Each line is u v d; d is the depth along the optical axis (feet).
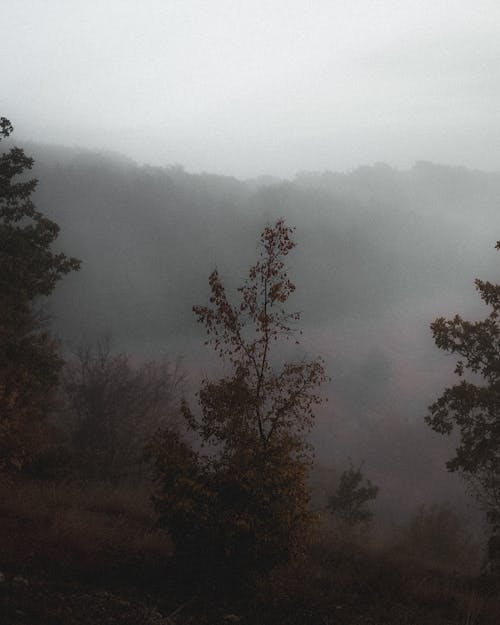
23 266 65.92
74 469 68.59
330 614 27.09
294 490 28.66
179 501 27.76
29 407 50.83
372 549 51.13
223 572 27.81
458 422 54.60
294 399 30.01
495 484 55.42
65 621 20.48
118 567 28.89
